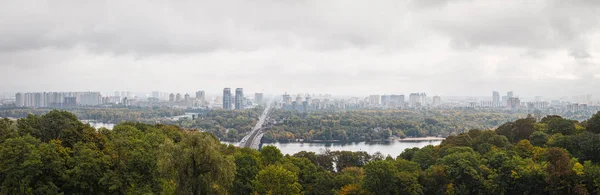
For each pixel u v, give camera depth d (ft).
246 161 488.85
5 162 333.62
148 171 387.55
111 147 403.34
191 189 313.94
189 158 314.55
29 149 347.36
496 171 479.00
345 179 491.72
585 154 504.02
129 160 386.11
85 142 417.08
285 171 430.61
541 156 502.79
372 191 449.89
